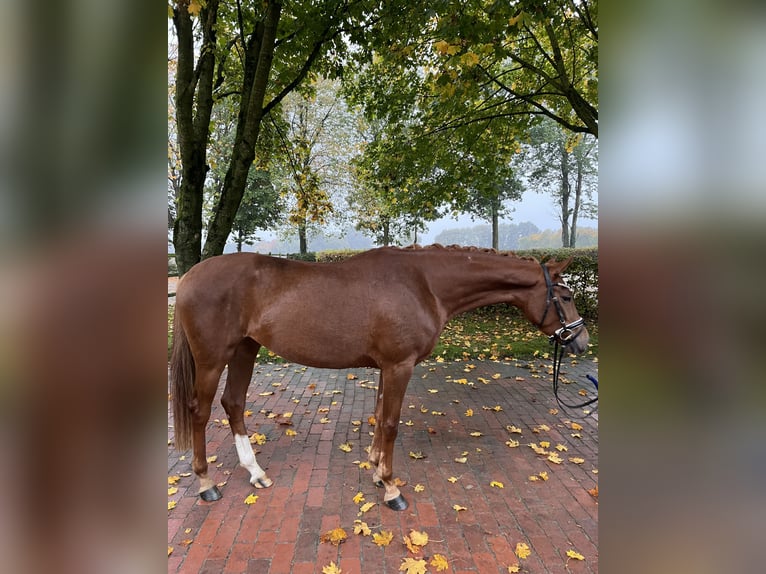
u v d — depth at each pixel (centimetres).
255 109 543
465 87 466
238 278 257
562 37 643
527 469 299
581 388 471
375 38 549
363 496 267
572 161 1925
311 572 204
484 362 582
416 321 251
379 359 255
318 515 248
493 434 357
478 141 732
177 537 229
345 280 255
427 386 481
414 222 1498
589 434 356
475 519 244
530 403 428
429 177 811
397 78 696
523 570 205
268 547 221
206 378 259
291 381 512
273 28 505
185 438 264
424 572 201
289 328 253
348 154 1652
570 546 222
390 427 253
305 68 577
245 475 294
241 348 285
